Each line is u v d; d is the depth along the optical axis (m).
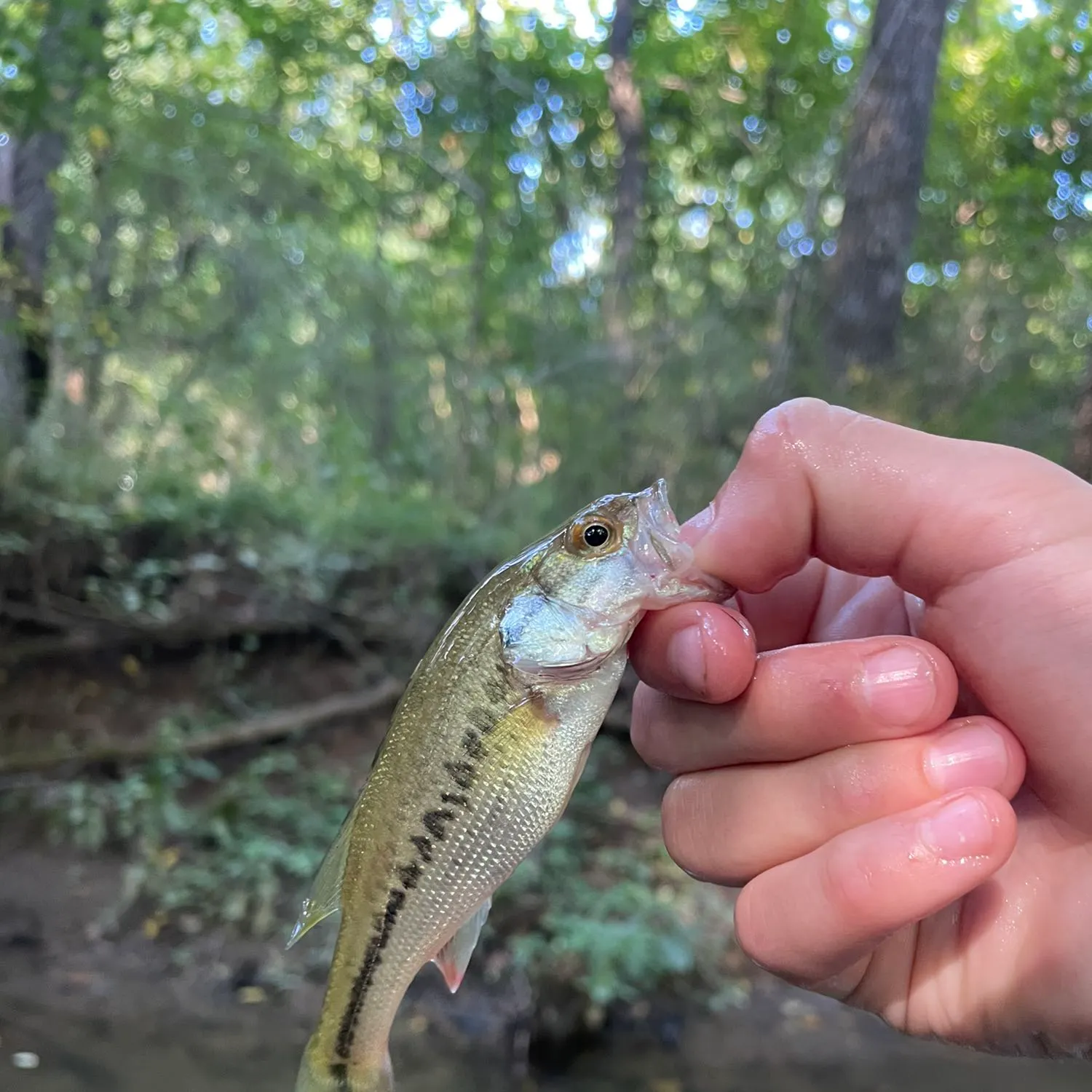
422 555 7.55
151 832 5.32
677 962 4.43
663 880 5.32
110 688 6.61
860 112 7.25
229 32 8.88
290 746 6.61
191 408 7.63
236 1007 4.32
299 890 5.18
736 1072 4.04
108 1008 4.19
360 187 9.31
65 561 6.68
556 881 5.08
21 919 4.73
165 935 4.77
